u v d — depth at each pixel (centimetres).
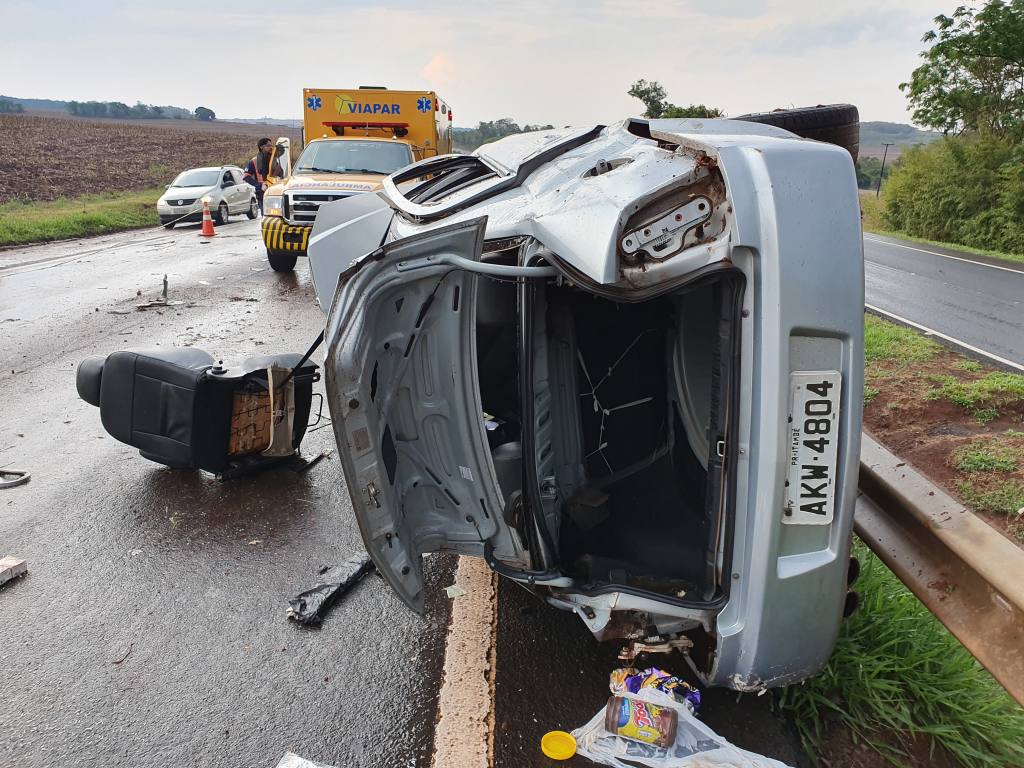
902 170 2433
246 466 475
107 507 436
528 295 264
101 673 300
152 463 498
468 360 274
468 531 296
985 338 870
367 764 257
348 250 457
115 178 2962
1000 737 263
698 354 321
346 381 243
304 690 293
